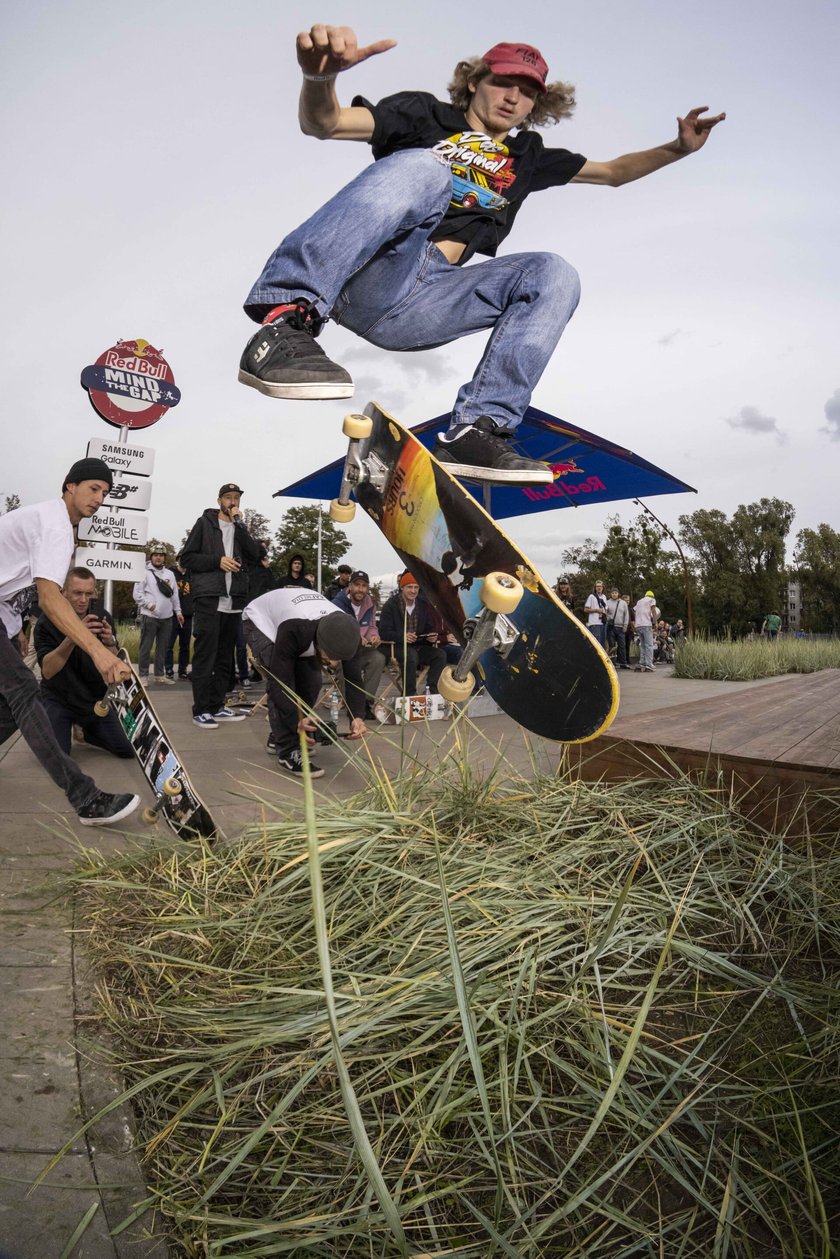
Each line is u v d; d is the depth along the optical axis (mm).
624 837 2561
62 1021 1799
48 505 3234
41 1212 1245
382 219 1994
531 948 1869
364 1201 1266
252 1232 1167
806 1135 1437
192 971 2020
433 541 2207
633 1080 1603
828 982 1868
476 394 2285
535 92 2262
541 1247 1236
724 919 2248
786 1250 1188
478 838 2559
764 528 59781
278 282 1928
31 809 3756
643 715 4125
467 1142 1429
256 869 2484
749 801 2826
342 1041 1549
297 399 1854
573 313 2379
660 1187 1369
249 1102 1524
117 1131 1447
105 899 2514
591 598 15406
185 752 5324
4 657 3299
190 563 6508
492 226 2357
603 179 2572
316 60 1764
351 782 4395
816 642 17641
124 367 8133
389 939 1974
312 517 37031
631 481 9875
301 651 4719
